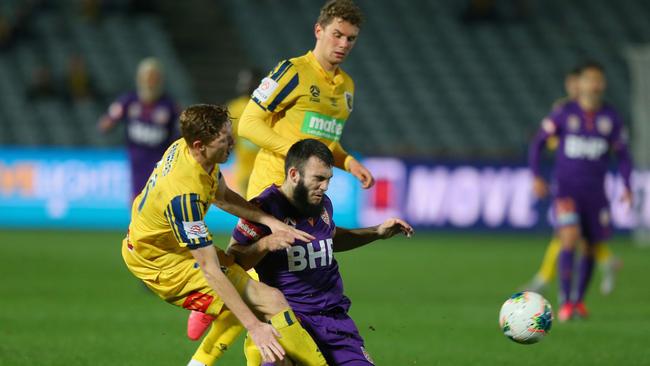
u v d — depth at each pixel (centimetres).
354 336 2162
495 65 10156
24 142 8544
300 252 2155
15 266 5378
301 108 2508
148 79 4778
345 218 7625
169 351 2934
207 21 10094
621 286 5119
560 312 3819
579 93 4150
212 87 9625
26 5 9562
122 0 9881
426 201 7806
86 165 7631
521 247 7125
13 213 7638
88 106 8838
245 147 4850
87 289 4516
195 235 2045
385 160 7738
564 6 10900
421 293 4581
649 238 7669
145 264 2188
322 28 2500
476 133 9375
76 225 7638
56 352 2873
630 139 9500
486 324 3603
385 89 9700
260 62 9719
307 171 2092
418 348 3061
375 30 10331
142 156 4850
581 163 4012
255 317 2012
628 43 10650
